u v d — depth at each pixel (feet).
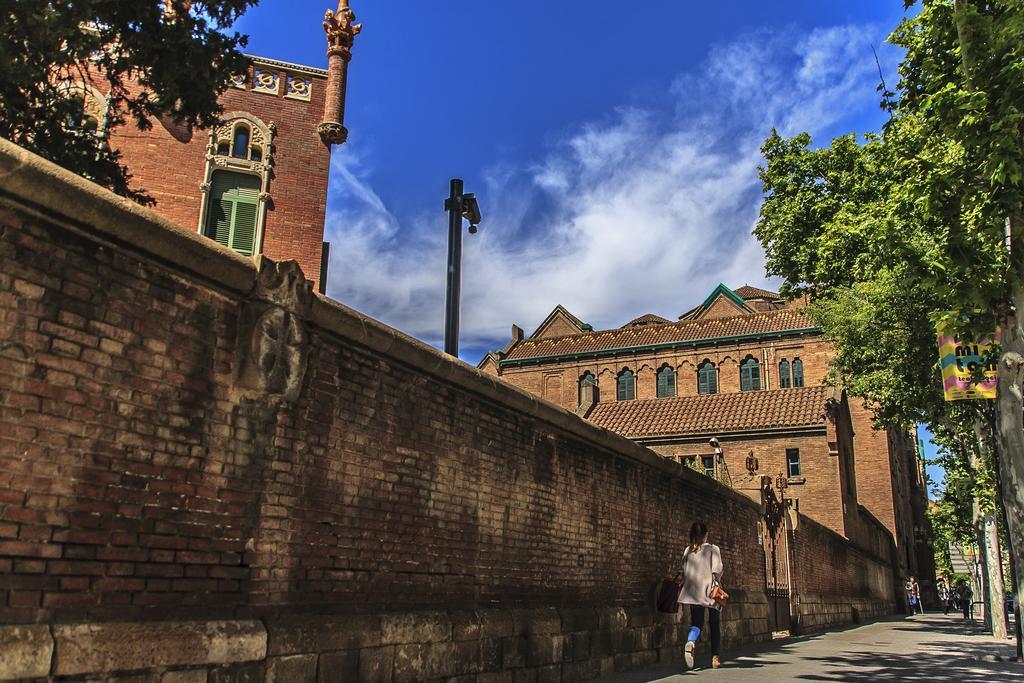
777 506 68.39
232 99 69.82
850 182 70.03
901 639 65.05
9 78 28.27
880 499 147.84
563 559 31.42
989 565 68.85
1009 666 41.81
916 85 43.27
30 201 13.16
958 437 77.51
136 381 14.93
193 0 32.07
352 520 20.20
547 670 28.45
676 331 181.47
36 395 13.16
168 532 15.28
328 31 74.13
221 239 67.36
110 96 34.04
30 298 13.20
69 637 12.98
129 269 14.98
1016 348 28.43
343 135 72.79
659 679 32.09
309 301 18.84
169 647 14.64
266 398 17.90
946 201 29.66
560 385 187.42
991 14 28.94
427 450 23.50
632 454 37.96
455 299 37.65
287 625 17.54
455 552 24.48
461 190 39.01
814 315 70.08
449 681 22.95
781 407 121.08
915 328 55.72
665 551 41.73
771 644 53.47
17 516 12.73
